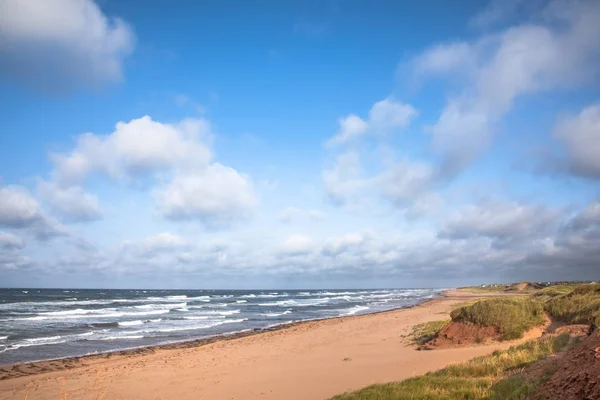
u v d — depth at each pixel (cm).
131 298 10331
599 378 586
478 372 1177
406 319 3828
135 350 2539
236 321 4625
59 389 1575
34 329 3547
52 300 8500
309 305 8069
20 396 1491
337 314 5681
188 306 7381
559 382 700
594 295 2056
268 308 7088
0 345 2722
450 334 2083
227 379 1639
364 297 12350
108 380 1703
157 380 1688
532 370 1005
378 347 2223
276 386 1455
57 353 2461
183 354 2342
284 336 3055
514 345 1631
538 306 2159
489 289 14138
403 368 1518
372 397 987
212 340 2984
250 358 2141
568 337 1450
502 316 2014
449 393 939
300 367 1788
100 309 6103
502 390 870
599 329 802
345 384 1370
